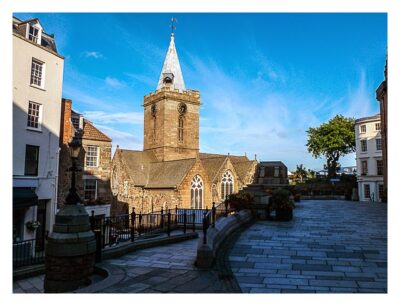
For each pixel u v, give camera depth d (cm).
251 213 1584
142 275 759
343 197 3541
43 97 1984
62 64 2133
